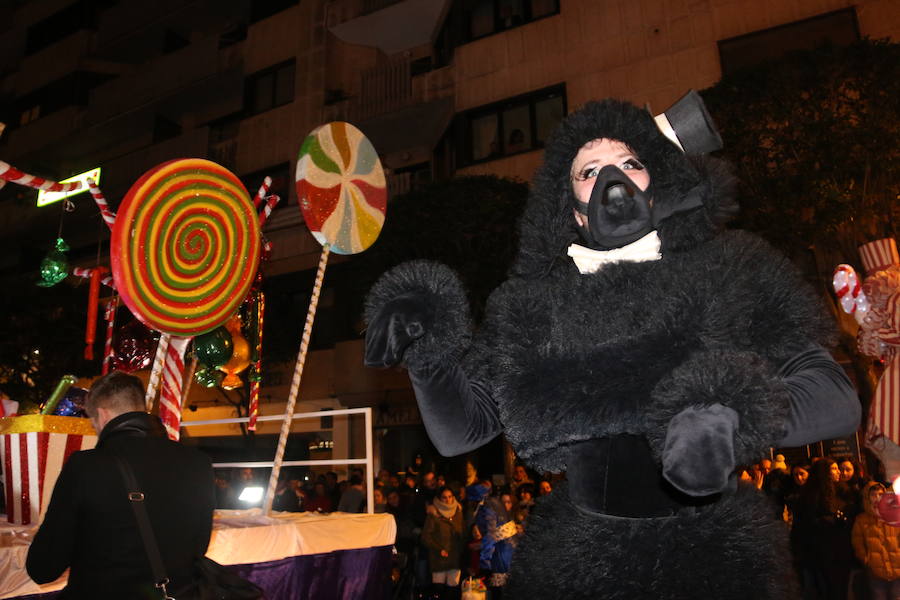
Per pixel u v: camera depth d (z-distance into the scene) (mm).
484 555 6750
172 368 3414
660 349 1189
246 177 19891
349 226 3607
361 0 18547
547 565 1233
